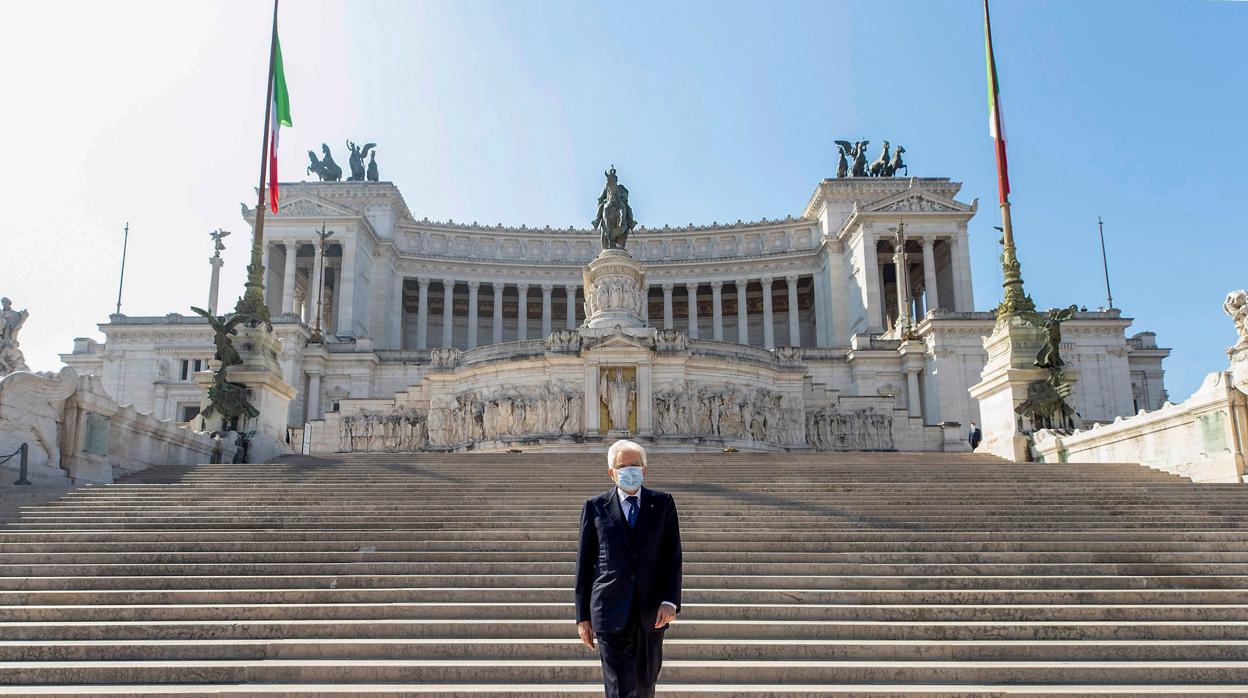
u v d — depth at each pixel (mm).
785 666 9977
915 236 84688
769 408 45906
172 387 66000
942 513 17328
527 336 99188
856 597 12523
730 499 18625
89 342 77312
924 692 9312
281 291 88938
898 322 71125
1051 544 14875
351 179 96688
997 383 29047
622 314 48906
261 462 28031
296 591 12344
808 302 99688
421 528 16141
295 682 9797
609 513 7176
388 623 11109
